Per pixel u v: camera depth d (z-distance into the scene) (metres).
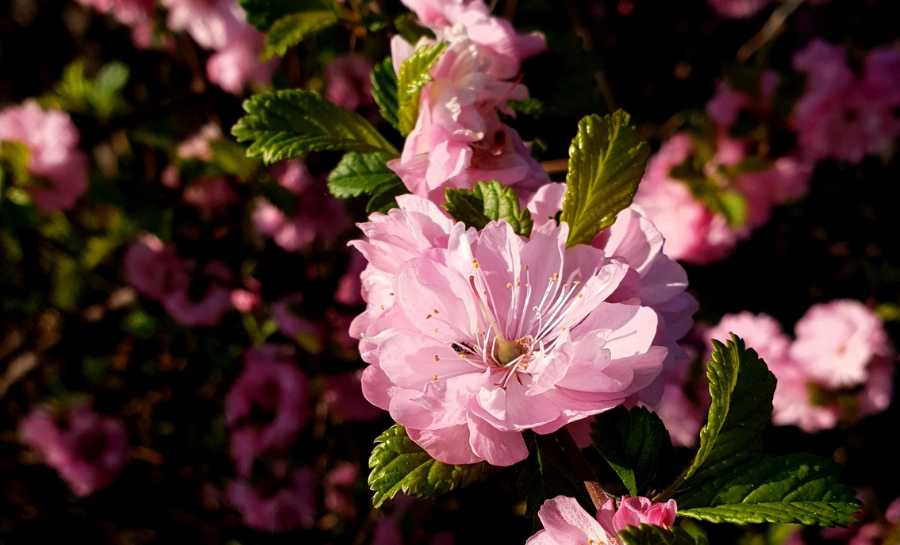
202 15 0.30
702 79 0.43
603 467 0.25
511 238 0.17
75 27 0.45
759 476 0.16
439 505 0.34
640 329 0.16
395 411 0.16
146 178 0.34
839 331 0.34
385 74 0.19
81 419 0.40
